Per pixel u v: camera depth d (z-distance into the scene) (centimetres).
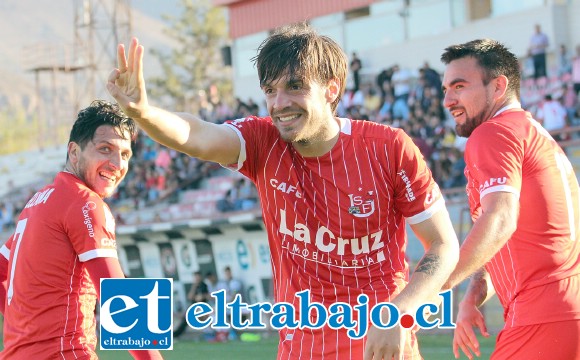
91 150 438
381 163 380
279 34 371
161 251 1972
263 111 2403
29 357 418
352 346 388
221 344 1588
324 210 383
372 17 2519
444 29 2336
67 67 3756
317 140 375
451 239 382
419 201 382
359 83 2138
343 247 386
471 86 461
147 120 335
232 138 380
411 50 2391
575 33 2084
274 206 391
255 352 1415
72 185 430
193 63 5169
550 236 435
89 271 421
